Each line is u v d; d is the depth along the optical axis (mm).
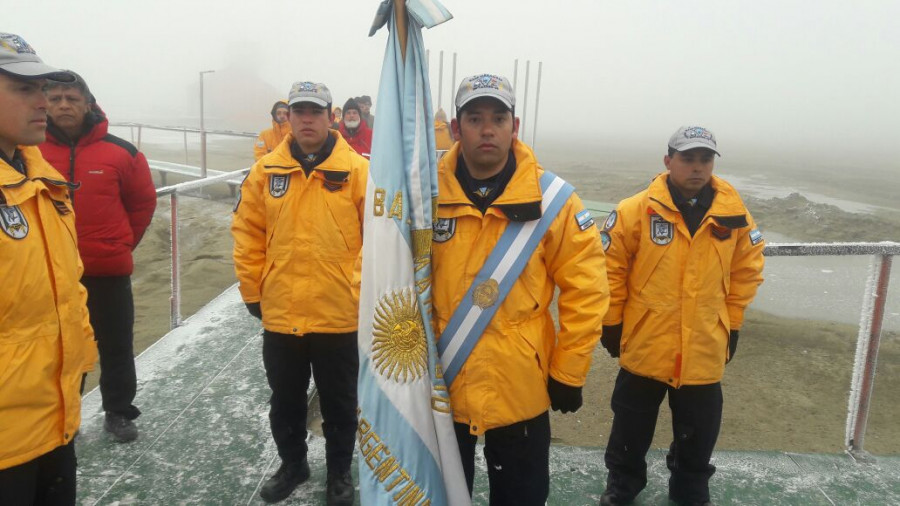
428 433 1933
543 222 1956
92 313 3109
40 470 2035
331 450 2797
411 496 1897
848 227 12562
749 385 5309
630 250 2662
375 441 1920
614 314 2707
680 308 2570
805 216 13461
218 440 3252
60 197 2025
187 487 2873
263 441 3256
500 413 1992
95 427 3330
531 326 2010
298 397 2811
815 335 6578
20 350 1815
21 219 1822
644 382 2715
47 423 1903
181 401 3648
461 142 1978
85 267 3035
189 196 12648
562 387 2047
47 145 2988
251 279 2773
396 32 1925
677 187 2621
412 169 1921
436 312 2020
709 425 2674
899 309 7531
